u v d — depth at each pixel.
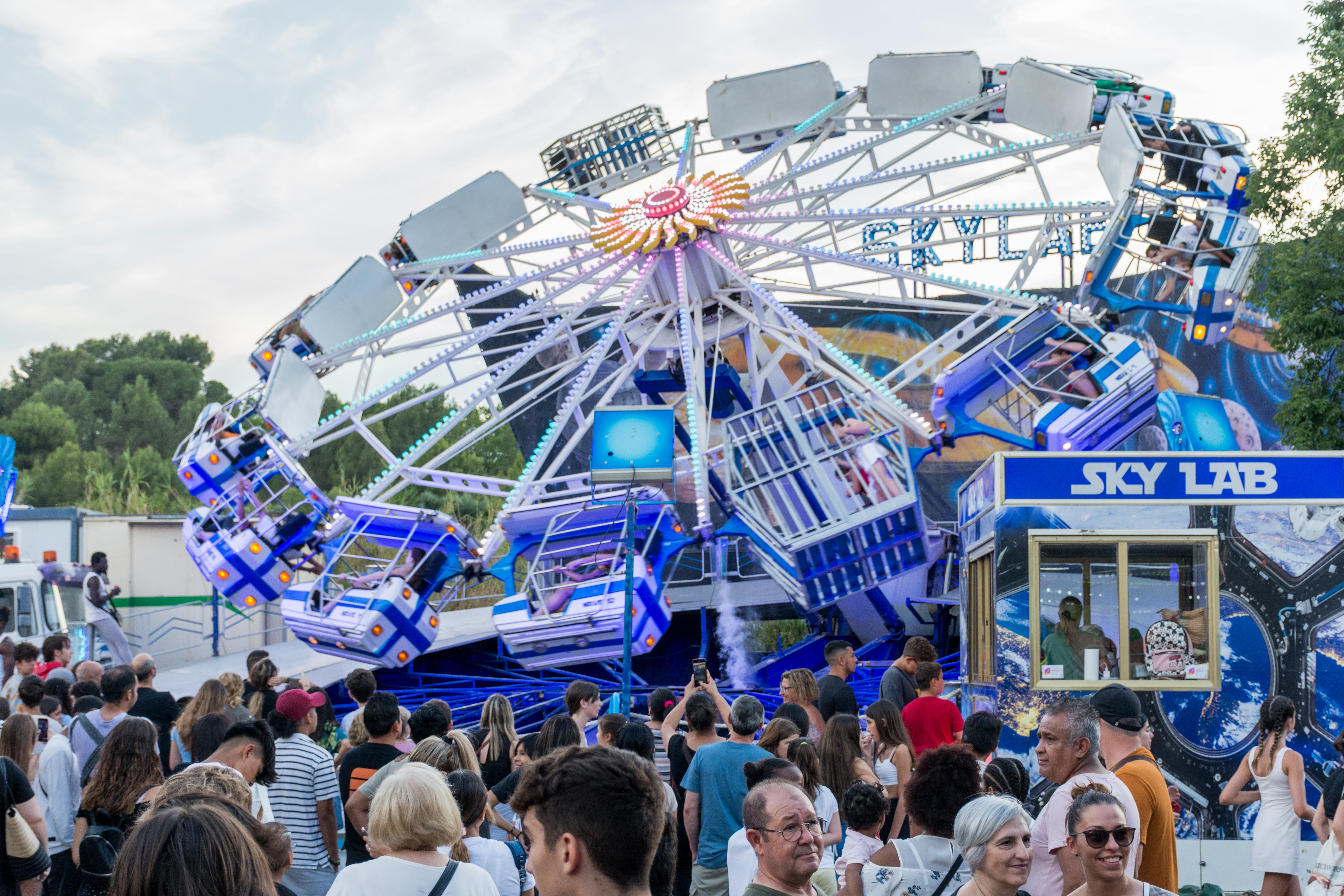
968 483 11.66
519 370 30.94
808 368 24.80
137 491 51.88
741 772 6.66
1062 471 9.88
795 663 25.12
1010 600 9.80
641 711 14.96
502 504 47.53
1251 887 9.29
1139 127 24.39
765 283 27.84
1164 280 30.52
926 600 23.36
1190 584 9.73
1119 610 9.73
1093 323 22.28
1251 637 9.62
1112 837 4.45
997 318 23.77
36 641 20.53
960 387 21.75
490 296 26.86
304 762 6.98
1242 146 23.47
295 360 25.64
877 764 7.93
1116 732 5.88
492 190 28.88
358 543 29.25
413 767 4.17
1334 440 19.70
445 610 35.78
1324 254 19.06
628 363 25.20
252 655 11.21
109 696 8.72
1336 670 9.54
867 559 21.38
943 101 28.58
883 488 21.20
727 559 26.80
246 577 22.39
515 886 5.41
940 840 4.94
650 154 30.38
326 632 21.27
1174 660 9.66
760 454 21.91
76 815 7.68
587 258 27.05
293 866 6.74
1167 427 15.63
